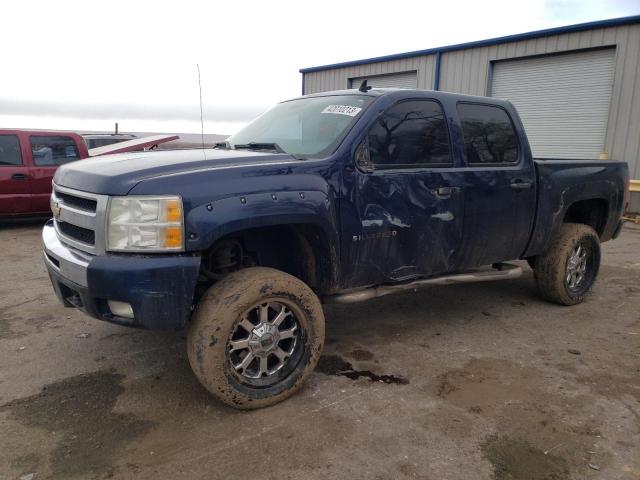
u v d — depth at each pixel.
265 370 3.15
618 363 3.87
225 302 2.93
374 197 3.52
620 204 5.60
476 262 4.34
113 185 2.82
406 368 3.72
